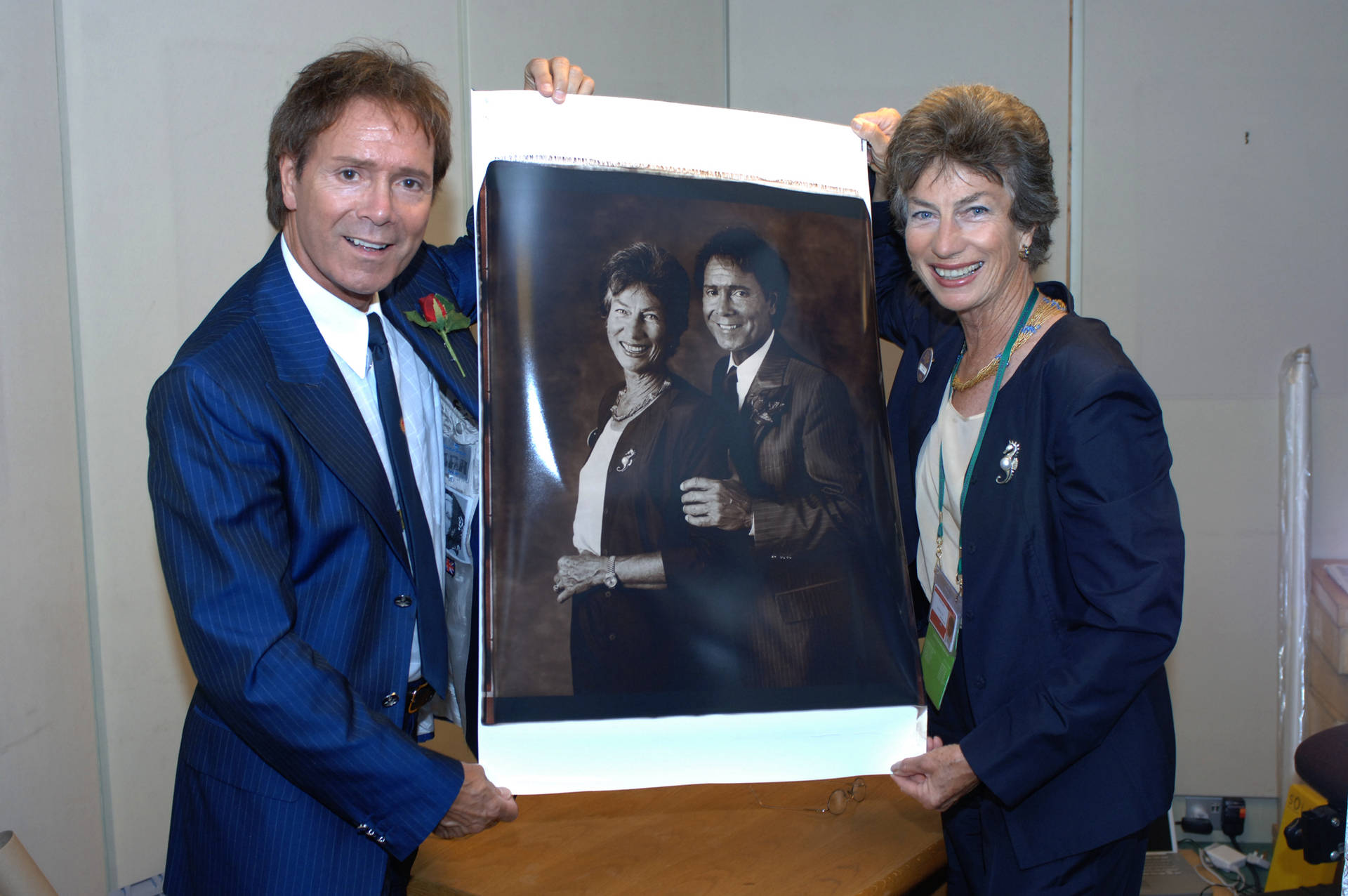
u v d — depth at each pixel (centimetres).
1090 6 307
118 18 203
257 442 116
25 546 180
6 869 127
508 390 131
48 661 185
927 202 135
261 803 122
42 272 186
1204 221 305
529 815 165
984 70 320
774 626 133
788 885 141
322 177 120
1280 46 297
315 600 123
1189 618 313
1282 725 301
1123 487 123
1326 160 297
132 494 211
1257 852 304
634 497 132
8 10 178
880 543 139
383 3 252
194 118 216
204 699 133
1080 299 316
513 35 284
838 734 133
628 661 128
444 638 136
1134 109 307
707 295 139
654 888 141
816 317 143
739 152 145
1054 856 129
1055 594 130
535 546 128
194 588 113
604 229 137
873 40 330
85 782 197
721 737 129
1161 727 134
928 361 157
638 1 317
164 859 220
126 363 208
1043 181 133
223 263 223
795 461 138
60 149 192
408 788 116
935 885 175
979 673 135
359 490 123
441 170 135
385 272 126
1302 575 299
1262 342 304
